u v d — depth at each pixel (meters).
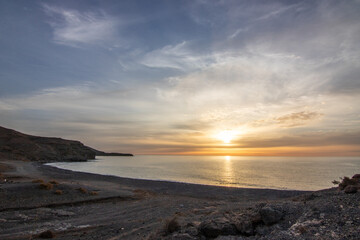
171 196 35.94
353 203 10.59
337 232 8.09
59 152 195.62
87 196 29.88
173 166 141.50
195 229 11.30
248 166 149.00
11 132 195.62
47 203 25.48
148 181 54.41
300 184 58.09
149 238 12.32
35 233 15.38
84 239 13.97
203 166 145.25
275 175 83.44
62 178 54.16
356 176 17.94
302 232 8.62
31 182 34.50
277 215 10.94
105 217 20.56
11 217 19.64
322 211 10.33
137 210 23.70
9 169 69.56
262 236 9.65
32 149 173.25
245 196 36.59
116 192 33.69
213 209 20.31
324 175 83.44
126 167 125.44
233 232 10.29
